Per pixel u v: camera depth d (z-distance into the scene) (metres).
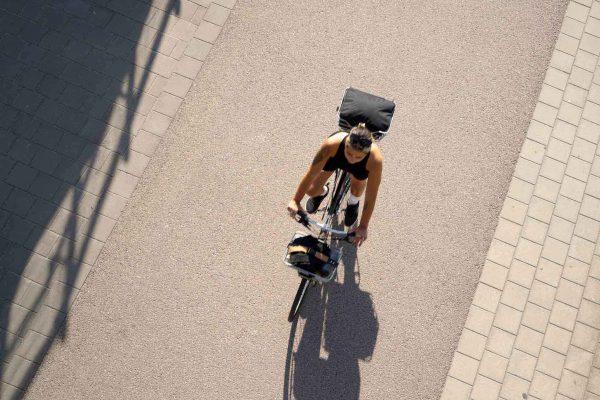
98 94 6.99
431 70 7.22
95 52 7.18
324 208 6.12
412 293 6.30
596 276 6.43
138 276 6.26
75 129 6.82
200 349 6.04
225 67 7.15
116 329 6.07
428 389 6.00
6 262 6.24
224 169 6.70
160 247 6.38
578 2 7.64
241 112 6.95
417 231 6.52
